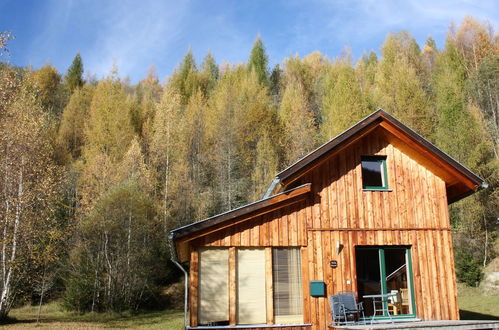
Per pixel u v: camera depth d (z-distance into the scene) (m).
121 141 39.22
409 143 12.48
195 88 56.91
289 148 38.25
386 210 12.27
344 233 11.84
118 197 26.11
